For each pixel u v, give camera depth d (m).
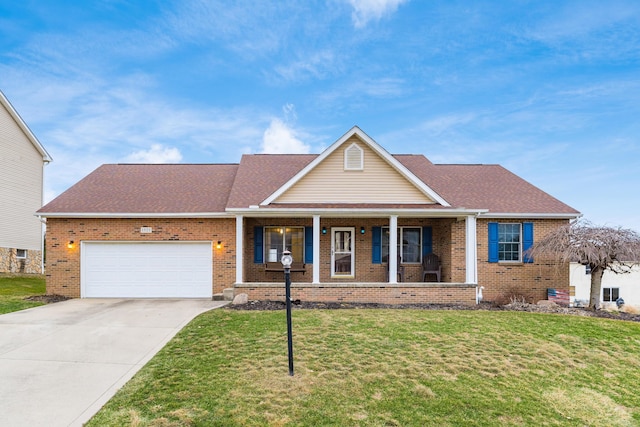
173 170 16.89
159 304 11.39
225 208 12.79
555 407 4.96
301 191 12.98
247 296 11.27
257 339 7.33
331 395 5.03
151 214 12.98
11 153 18.88
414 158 17.38
